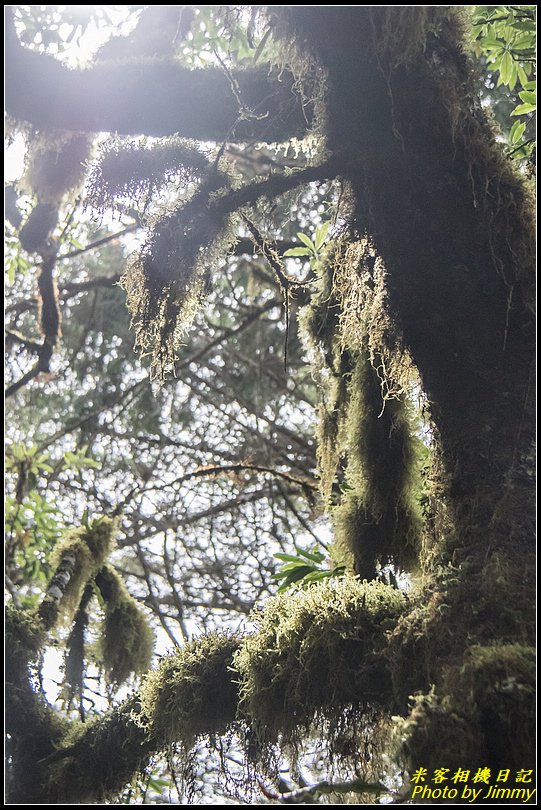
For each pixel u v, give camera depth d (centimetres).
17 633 240
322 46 176
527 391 161
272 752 164
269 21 182
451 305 169
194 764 183
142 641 288
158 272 196
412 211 175
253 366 585
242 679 169
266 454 529
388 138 177
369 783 153
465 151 173
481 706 124
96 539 298
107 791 208
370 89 176
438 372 169
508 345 166
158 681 188
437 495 169
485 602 139
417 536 205
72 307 628
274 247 218
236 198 194
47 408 604
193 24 285
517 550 146
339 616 154
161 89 219
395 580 219
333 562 256
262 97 221
